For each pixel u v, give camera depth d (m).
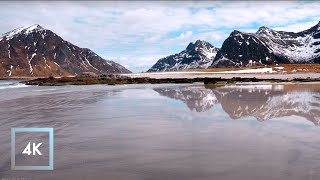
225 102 28.03
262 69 116.81
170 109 23.86
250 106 24.97
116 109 24.12
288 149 11.82
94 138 13.90
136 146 12.47
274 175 9.06
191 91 43.72
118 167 9.90
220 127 16.36
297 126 16.55
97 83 77.12
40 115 20.92
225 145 12.52
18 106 26.27
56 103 28.77
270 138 13.67
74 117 20.05
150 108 24.61
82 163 10.30
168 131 15.41
